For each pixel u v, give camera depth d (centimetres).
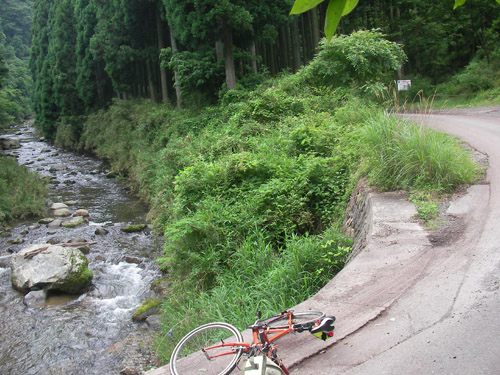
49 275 977
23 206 1672
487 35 2852
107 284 1017
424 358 300
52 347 763
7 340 793
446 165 659
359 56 1489
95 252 1226
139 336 778
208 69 2041
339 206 799
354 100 1288
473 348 302
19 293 988
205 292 682
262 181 905
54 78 3953
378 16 2988
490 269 407
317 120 1182
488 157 789
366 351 318
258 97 1588
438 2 2767
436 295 379
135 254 1195
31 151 3622
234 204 855
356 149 840
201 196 920
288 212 793
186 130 1823
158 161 1570
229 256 721
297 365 314
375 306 377
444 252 459
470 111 1683
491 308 346
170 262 798
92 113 3609
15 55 8781
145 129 2355
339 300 396
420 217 561
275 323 339
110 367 688
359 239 603
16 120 6475
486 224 507
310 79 1582
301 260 583
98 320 855
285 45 3119
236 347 292
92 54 3462
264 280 594
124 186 2120
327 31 107
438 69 3144
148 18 2866
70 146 3703
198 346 462
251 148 1148
